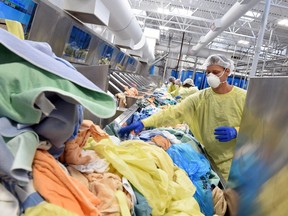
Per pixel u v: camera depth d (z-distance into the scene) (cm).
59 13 198
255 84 120
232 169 136
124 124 209
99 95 70
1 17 148
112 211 75
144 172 100
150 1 696
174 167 136
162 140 174
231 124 207
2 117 59
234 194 124
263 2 584
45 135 65
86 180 81
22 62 62
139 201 90
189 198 113
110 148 99
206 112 220
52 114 63
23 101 56
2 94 58
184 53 1280
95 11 218
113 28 332
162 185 101
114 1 241
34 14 173
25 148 56
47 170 63
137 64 810
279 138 82
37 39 189
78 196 64
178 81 870
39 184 59
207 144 217
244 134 125
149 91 634
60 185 63
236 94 210
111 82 416
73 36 251
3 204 51
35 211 54
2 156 51
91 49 327
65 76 64
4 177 54
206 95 223
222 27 594
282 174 75
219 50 1235
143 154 108
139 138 183
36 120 60
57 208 56
